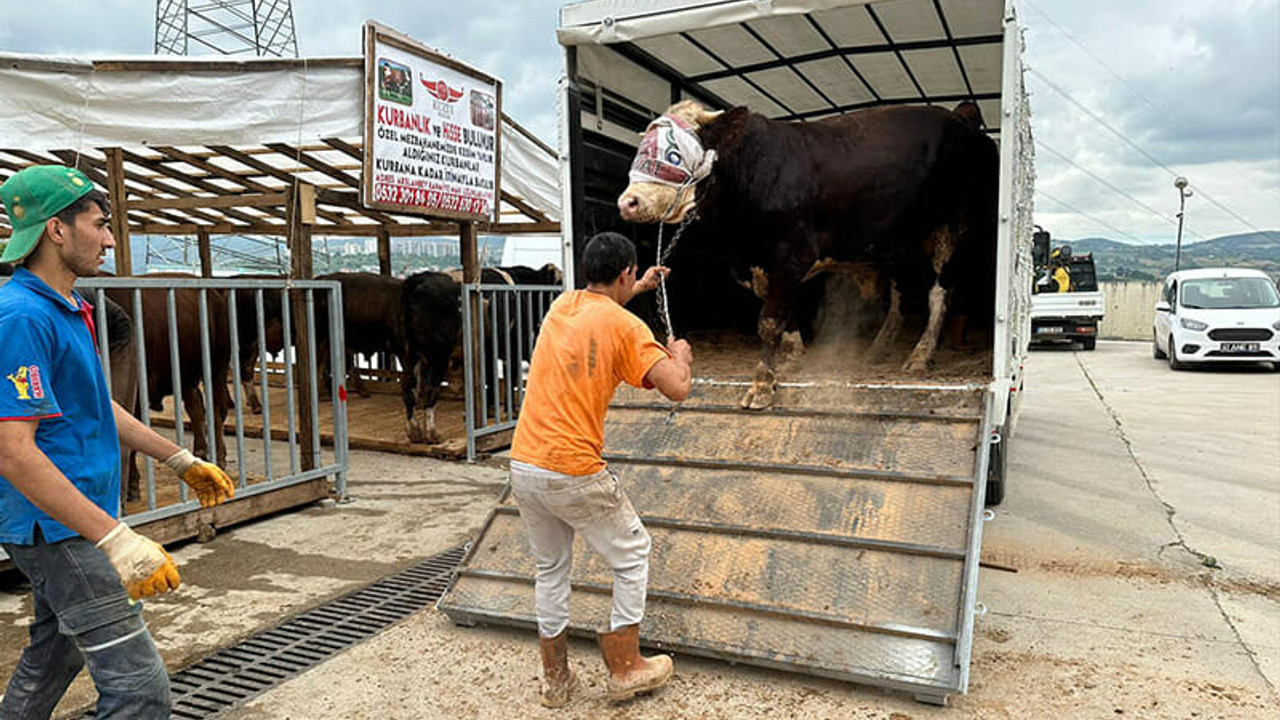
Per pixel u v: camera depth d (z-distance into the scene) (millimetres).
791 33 5391
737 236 4691
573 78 5066
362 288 9031
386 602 4480
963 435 3947
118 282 4988
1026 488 6758
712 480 4133
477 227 8242
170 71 6066
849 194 4754
